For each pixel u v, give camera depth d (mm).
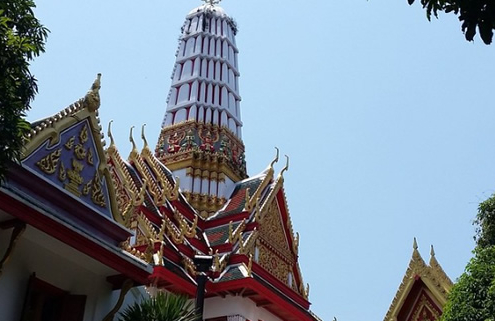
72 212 16156
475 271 20656
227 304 28906
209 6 50188
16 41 10891
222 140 41844
